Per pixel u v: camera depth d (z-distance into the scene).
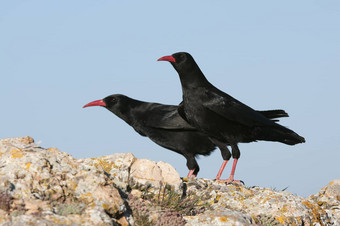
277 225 11.93
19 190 8.87
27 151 10.28
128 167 12.30
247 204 12.84
